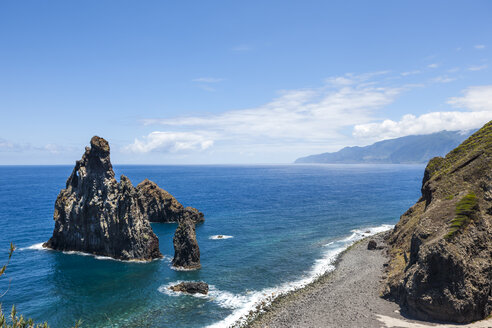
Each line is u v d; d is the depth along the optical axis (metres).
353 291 48.59
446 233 42.53
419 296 39.38
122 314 42.59
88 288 51.12
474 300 37.44
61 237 73.25
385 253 66.00
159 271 59.22
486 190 51.56
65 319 41.28
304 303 45.19
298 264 62.06
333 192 194.75
